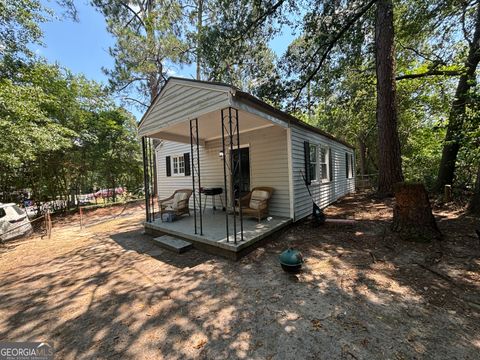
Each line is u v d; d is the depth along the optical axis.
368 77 9.96
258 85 9.42
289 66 8.63
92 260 3.91
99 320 2.17
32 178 8.98
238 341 1.80
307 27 7.31
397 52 9.80
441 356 1.53
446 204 5.84
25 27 6.50
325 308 2.15
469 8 6.61
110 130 11.02
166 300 2.47
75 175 10.72
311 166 6.34
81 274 3.34
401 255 3.16
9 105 5.20
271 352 1.66
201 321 2.08
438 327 1.80
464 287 2.32
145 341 1.85
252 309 2.22
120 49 10.45
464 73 6.24
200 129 5.71
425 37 8.20
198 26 10.16
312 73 8.47
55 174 9.76
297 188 5.45
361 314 2.02
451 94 9.43
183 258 3.74
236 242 3.61
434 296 2.21
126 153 11.95
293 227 5.17
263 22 7.38
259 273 3.00
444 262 2.85
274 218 5.29
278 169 5.50
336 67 8.89
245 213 5.15
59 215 9.48
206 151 7.31
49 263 3.91
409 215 3.70
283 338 1.80
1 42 6.45
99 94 10.87
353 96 11.55
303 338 1.78
